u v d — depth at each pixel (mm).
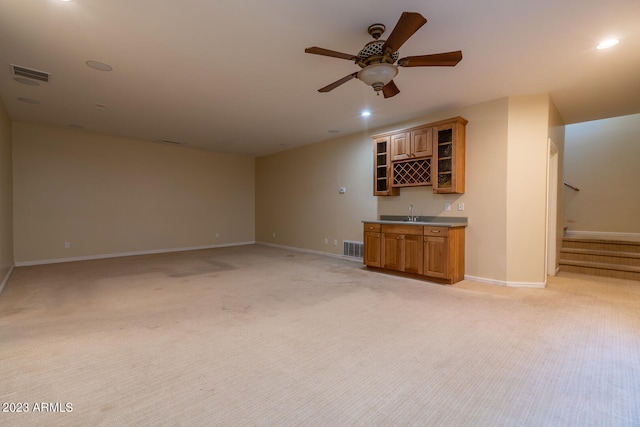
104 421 1531
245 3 2203
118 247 6477
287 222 7629
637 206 5684
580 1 2141
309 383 1873
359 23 2455
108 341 2438
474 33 2557
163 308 3213
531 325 2736
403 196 5027
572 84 3564
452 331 2619
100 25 2473
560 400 1698
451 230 4027
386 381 1893
